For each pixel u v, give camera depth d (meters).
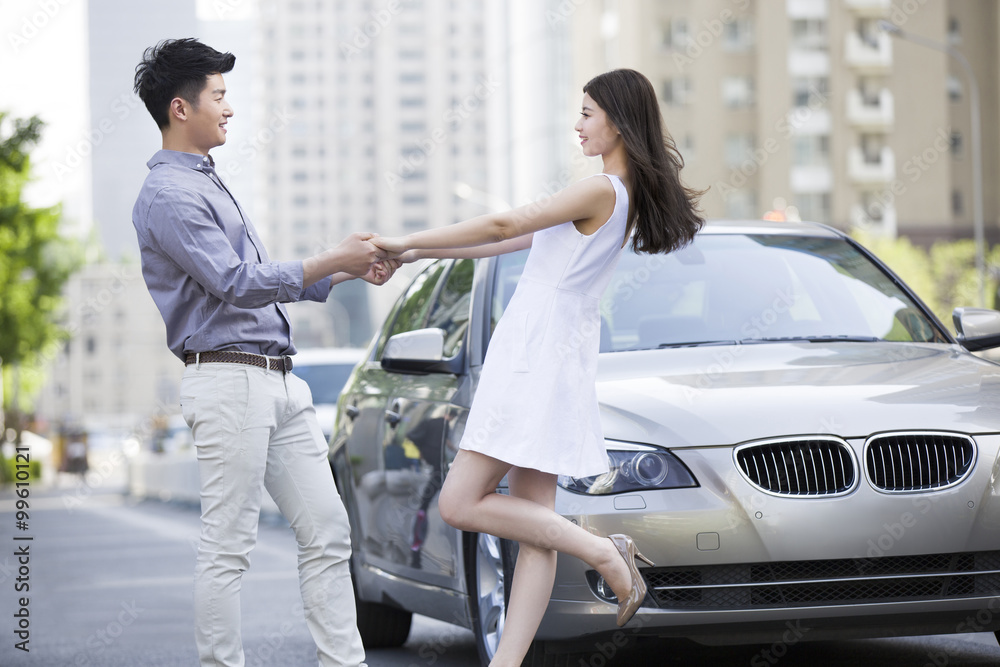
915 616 5.54
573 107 84.50
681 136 72.88
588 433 5.02
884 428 5.62
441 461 6.47
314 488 5.53
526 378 4.91
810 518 5.44
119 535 22.20
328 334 146.50
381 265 5.60
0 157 25.27
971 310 7.25
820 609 5.46
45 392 120.19
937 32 70.88
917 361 6.43
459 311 7.20
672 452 5.57
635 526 5.42
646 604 5.44
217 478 5.34
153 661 8.01
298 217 199.00
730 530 5.42
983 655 6.84
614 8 76.00
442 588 6.68
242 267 5.20
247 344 5.38
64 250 41.19
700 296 7.07
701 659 6.77
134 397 121.12
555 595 5.47
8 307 39.84
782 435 5.58
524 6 97.06
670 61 73.00
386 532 7.38
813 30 73.75
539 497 5.13
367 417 7.79
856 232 61.53
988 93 70.69
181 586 12.84
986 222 70.19
